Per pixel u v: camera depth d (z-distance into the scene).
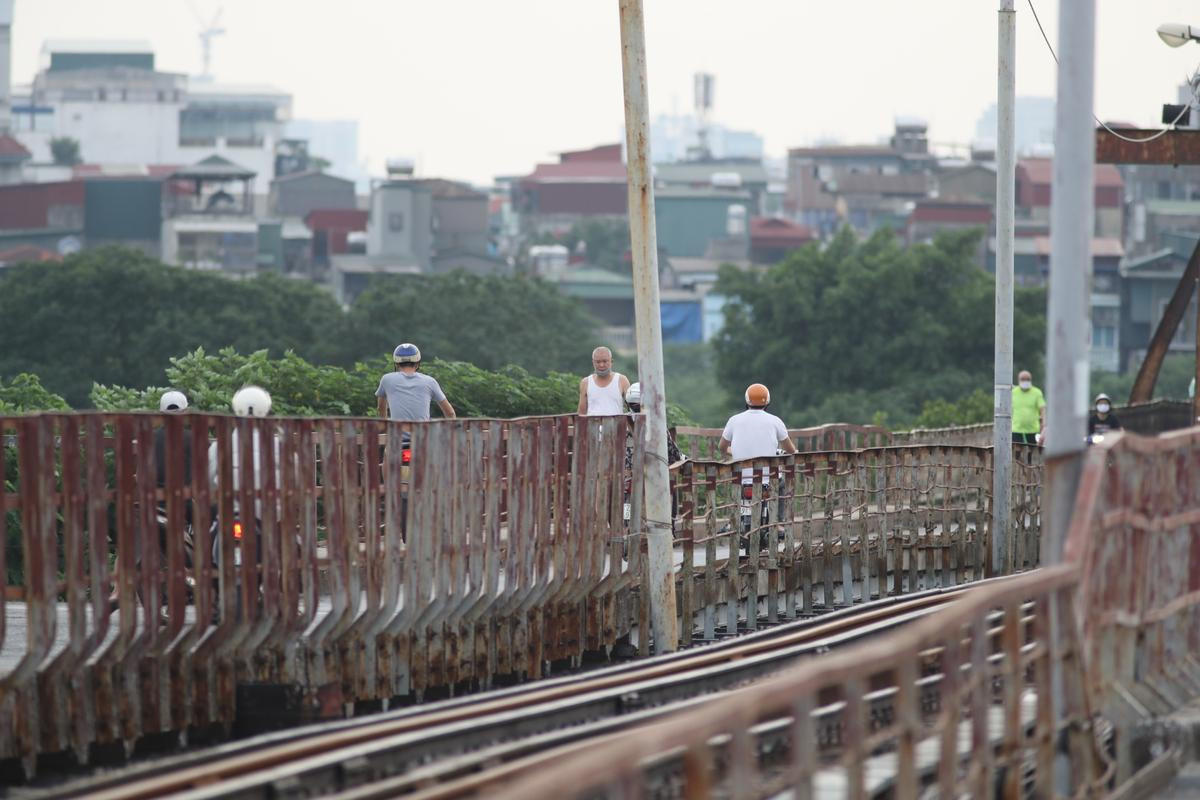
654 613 47.94
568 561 44.19
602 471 46.03
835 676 20.41
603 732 30.38
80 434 31.70
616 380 59.75
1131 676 29.45
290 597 35.41
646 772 25.03
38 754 31.44
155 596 33.50
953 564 65.06
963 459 66.75
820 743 30.03
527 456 42.25
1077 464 27.97
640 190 48.09
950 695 23.00
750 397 57.81
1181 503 32.44
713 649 41.69
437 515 38.84
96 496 32.06
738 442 57.47
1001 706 32.56
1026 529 71.44
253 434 34.59
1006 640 25.09
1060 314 27.91
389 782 26.09
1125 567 29.31
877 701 32.69
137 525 38.00
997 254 66.62
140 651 33.09
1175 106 85.25
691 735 17.67
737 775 18.59
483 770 27.56
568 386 89.88
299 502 35.69
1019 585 24.67
